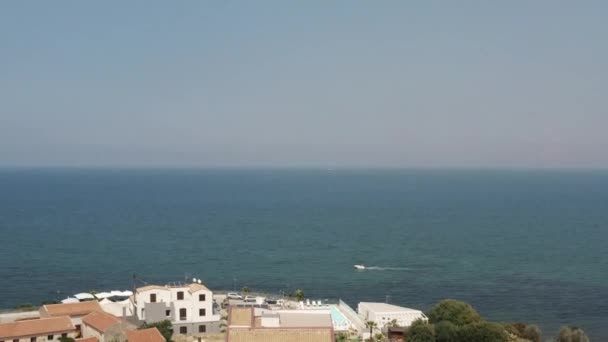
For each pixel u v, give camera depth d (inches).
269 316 4564.5
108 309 5433.1
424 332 4682.6
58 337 4751.5
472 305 7490.2
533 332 5255.9
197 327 5211.6
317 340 4055.1
